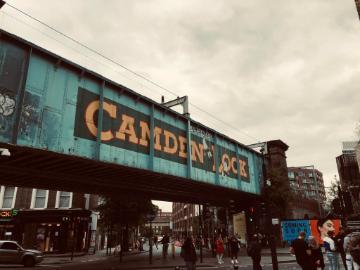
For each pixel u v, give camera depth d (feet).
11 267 68.74
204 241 134.82
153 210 110.93
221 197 111.24
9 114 43.98
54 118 49.29
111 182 73.87
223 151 93.04
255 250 42.68
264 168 53.52
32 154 48.85
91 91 56.13
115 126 58.90
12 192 125.59
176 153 73.00
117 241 146.51
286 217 123.44
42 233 119.96
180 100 84.94
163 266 64.13
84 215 120.26
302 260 30.25
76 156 51.03
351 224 89.15
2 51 44.91
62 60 51.39
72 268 63.36
